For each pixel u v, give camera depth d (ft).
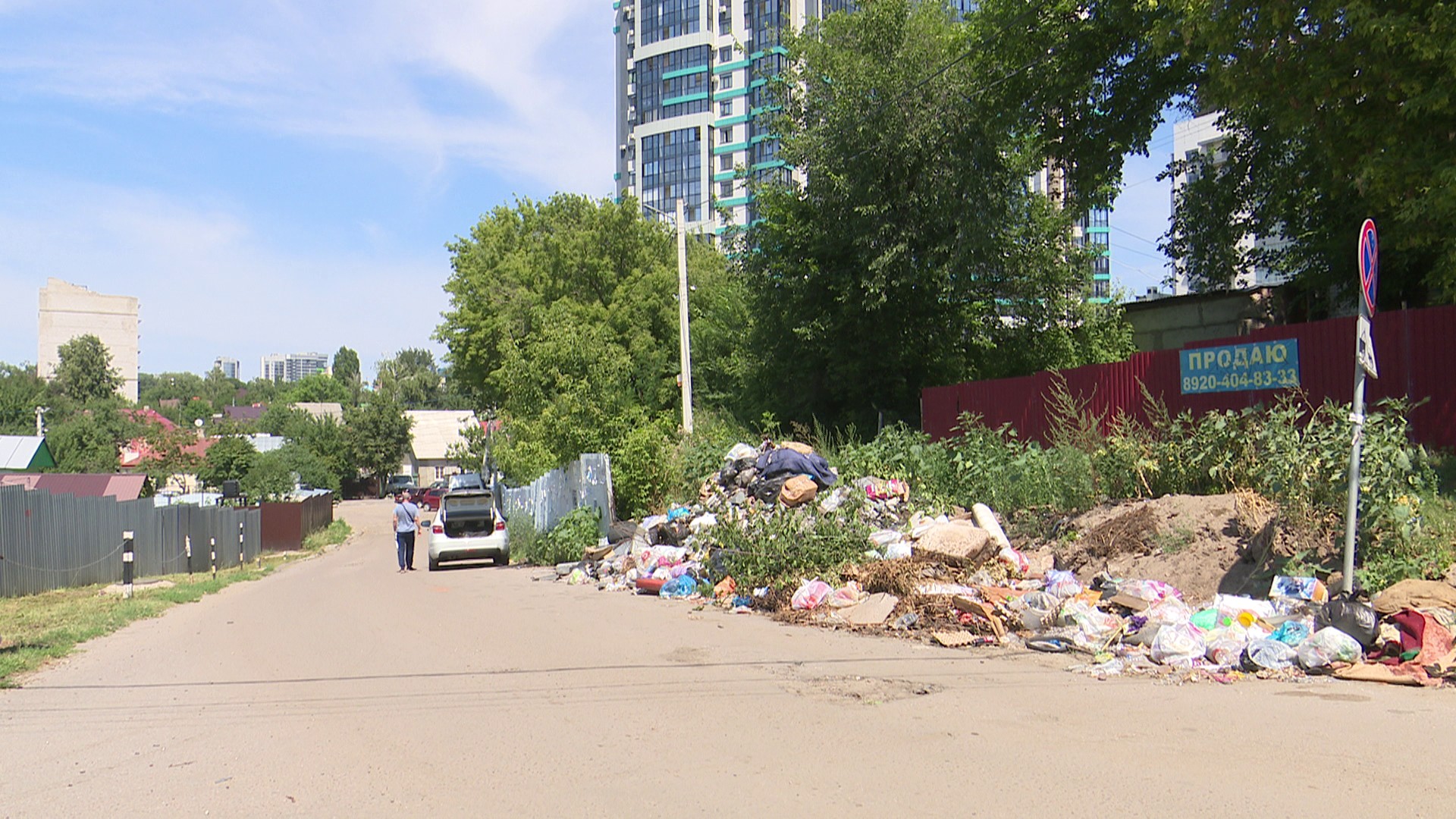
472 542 67.92
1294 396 38.27
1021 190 80.33
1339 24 41.75
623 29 339.77
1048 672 24.94
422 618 38.19
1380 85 41.27
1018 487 43.86
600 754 18.48
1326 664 23.38
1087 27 62.49
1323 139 44.80
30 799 16.78
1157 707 20.99
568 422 68.08
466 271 146.20
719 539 42.29
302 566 85.51
